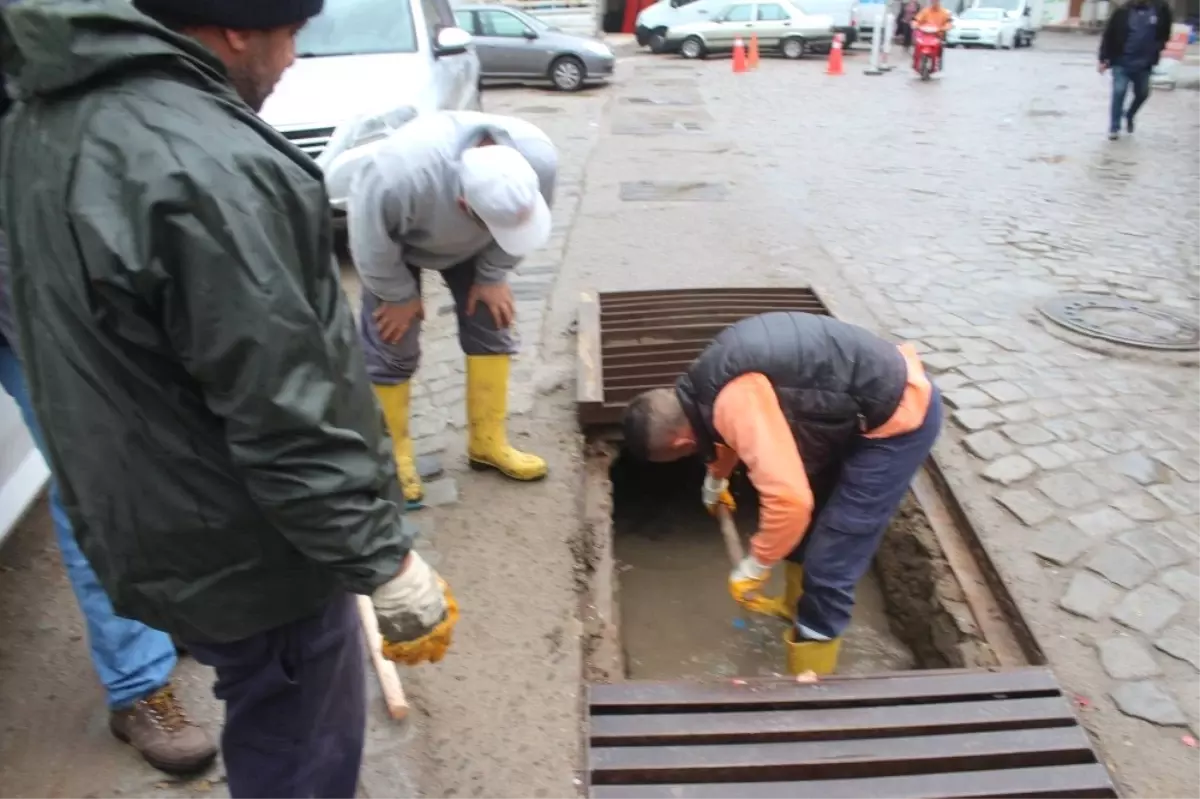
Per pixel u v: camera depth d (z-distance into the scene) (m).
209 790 2.31
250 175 1.29
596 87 16.00
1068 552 3.11
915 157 9.69
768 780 2.29
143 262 1.23
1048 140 10.77
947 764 2.31
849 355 2.56
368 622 2.73
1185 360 4.50
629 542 3.94
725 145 10.34
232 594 1.50
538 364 4.47
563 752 2.35
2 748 2.42
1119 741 2.41
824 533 2.72
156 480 1.40
